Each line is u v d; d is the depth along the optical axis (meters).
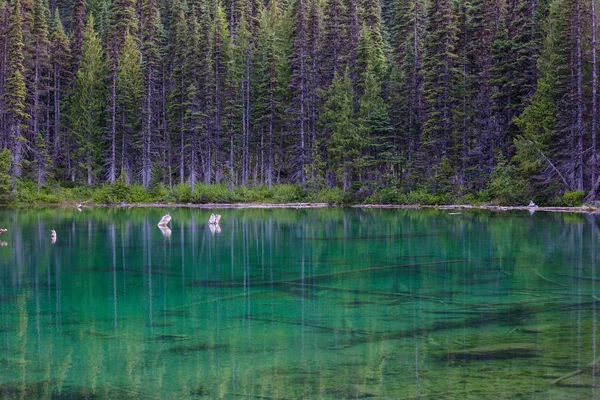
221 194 56.84
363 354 9.48
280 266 18.30
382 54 64.75
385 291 14.30
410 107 56.22
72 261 19.70
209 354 9.66
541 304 12.74
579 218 33.88
